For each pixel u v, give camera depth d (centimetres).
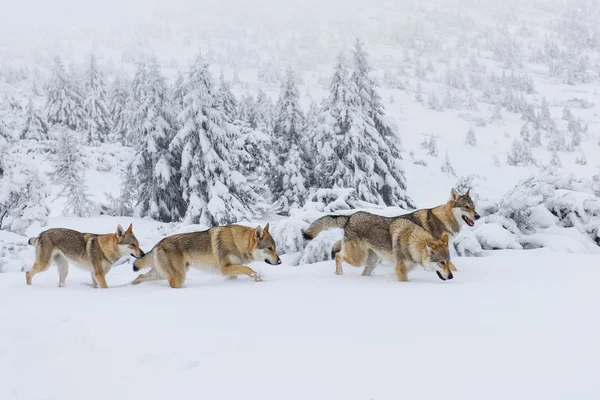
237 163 2536
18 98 7356
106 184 3900
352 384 311
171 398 312
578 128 13175
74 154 2814
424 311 485
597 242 1146
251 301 575
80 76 7275
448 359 342
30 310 569
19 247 1351
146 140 2561
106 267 816
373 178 2747
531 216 1177
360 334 414
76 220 2444
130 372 365
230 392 313
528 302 506
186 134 2352
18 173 2003
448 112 14900
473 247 991
